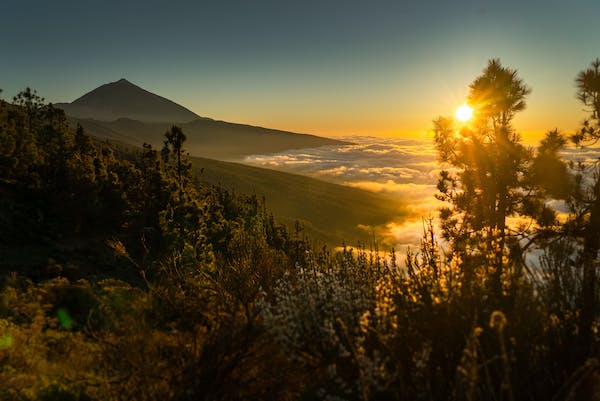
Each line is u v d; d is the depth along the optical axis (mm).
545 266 3525
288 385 3146
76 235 51781
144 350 3389
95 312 5086
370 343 3262
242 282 5152
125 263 24844
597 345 2932
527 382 2838
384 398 2986
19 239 41719
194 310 4379
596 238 9727
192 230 42656
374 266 4336
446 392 2889
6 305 5992
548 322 3137
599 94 12719
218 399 3123
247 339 3348
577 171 12344
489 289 3400
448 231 13812
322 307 3574
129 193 60719
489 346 2984
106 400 3295
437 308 3184
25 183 58188
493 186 13961
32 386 3520
